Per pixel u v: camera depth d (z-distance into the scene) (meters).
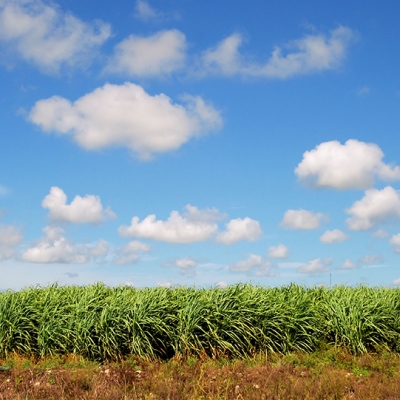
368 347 11.66
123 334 10.41
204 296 11.55
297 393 8.38
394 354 11.34
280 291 13.81
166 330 10.63
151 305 10.83
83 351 10.34
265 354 10.92
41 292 12.83
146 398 7.87
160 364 9.98
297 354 11.07
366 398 8.22
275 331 11.21
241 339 11.04
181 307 11.20
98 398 7.80
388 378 9.61
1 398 7.74
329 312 12.16
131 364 9.84
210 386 8.63
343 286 14.95
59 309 11.19
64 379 8.70
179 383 8.68
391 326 12.16
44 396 7.93
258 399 7.98
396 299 13.36
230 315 11.05
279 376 9.28
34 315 11.01
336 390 8.52
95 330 10.38
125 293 11.84
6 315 10.78
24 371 9.27
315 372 9.78
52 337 10.49
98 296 11.63
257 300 11.84
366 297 13.15
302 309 12.21
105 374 9.04
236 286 12.32
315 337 11.77
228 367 9.89
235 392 8.33
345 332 11.55
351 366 10.45
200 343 10.52
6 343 10.52
